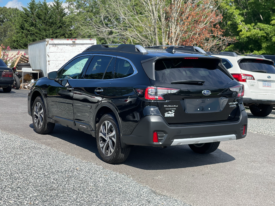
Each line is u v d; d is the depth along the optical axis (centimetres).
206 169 493
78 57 615
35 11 5084
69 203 350
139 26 1867
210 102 473
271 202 373
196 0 1794
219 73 496
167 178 446
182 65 472
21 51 2730
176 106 448
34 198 360
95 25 1984
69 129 762
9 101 1291
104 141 518
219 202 368
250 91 974
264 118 1052
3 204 343
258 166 515
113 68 517
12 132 708
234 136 492
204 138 464
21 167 463
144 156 559
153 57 460
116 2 1883
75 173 447
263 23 2328
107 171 462
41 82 692
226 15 2355
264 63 1017
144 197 373
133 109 451
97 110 516
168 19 1775
